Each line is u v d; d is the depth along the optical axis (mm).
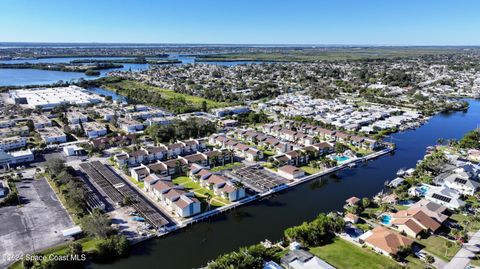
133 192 117625
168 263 83438
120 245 84250
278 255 84250
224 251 88688
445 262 80688
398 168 150250
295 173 134000
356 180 137000
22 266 77625
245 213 109000
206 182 123688
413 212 98938
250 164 149000
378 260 81875
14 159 142250
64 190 113250
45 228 94500
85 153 159125
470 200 114688
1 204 106438
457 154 162500
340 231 93750
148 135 189000
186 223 98938
